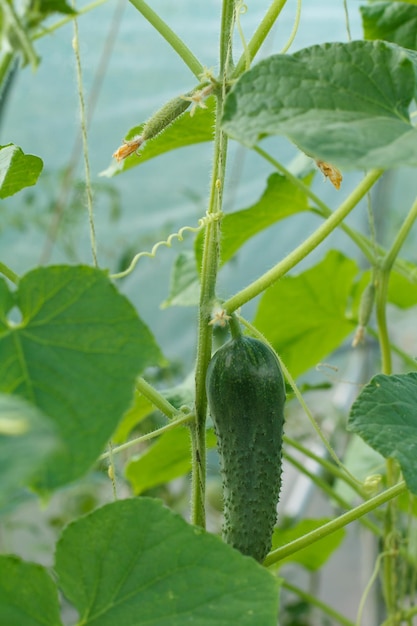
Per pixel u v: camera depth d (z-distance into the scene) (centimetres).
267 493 78
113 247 239
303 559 153
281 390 79
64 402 63
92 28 203
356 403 78
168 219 243
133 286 247
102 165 228
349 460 131
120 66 215
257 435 77
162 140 103
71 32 201
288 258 79
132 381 63
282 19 217
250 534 77
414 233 304
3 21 63
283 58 71
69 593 70
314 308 132
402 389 80
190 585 70
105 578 71
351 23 220
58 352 64
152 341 64
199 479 81
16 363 63
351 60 72
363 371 214
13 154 85
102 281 65
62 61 204
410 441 76
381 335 103
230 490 78
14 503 120
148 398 81
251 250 257
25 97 208
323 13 217
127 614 70
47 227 222
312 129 68
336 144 67
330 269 127
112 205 226
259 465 77
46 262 214
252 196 248
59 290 65
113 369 63
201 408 81
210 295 79
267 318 132
